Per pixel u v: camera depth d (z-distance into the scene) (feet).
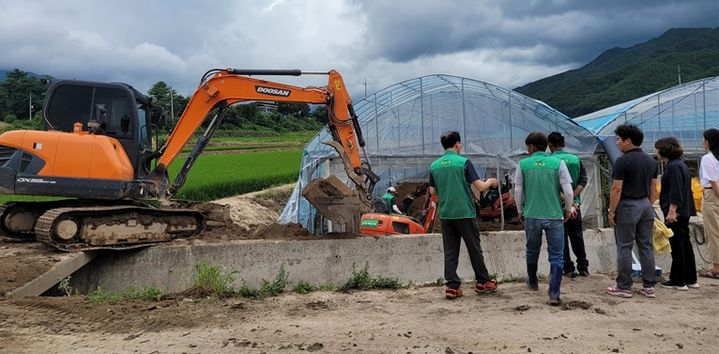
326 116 37.55
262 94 35.86
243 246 30.48
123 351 16.28
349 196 32.48
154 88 261.85
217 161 120.78
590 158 50.39
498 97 49.90
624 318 19.97
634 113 57.82
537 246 23.79
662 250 25.55
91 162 29.89
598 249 33.45
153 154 34.88
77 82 32.17
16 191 28.99
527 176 23.34
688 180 25.43
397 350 16.42
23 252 28.68
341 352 16.25
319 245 31.01
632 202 23.18
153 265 29.96
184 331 18.44
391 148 50.01
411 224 36.37
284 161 120.88
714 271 27.81
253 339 17.51
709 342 17.26
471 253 23.97
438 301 23.45
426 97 50.42
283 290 27.76
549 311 21.04
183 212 33.14
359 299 24.50
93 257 29.07
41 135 29.73
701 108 57.62
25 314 20.45
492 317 20.21
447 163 23.63
